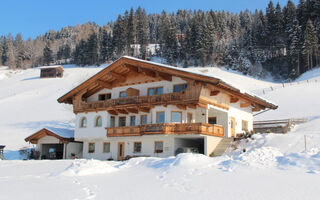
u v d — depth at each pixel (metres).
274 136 25.47
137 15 145.38
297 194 8.81
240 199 8.58
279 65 104.44
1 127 51.62
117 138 29.47
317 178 10.72
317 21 102.44
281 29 110.31
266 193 9.08
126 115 30.25
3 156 32.75
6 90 88.88
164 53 115.88
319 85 54.91
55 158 33.84
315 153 14.59
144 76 28.98
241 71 97.69
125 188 10.52
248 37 113.44
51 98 72.31
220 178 11.57
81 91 32.12
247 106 30.88
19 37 182.75
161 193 9.62
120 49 124.25
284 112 41.75
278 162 13.94
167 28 117.94
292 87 57.31
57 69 101.12
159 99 26.41
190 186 10.50
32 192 9.96
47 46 156.50
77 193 9.75
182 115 27.00
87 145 32.09
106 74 29.48
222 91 26.20
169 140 26.31
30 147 38.72
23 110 63.31
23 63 147.75
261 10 126.94
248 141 26.00
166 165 14.87
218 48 106.25
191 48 111.81
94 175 13.68
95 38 125.50
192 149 27.08
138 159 17.19
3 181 12.44
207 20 122.88
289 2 113.38
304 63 95.56
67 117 56.41
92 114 31.39
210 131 25.88
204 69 96.00
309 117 36.22
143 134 26.73
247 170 12.80
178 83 26.78
